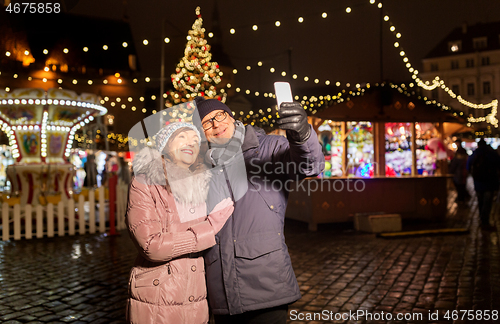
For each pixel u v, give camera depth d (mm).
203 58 9344
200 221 2074
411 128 9641
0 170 17375
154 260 1912
